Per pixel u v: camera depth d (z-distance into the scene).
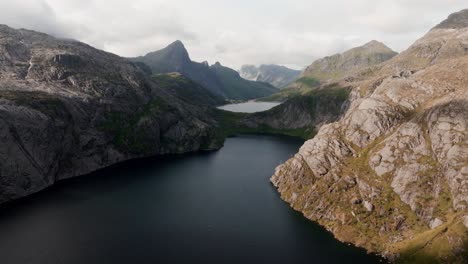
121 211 141.62
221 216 137.38
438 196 115.31
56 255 104.94
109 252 107.25
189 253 107.44
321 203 136.75
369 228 117.75
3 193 150.25
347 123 172.12
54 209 142.62
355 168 144.00
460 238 95.56
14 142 159.75
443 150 124.56
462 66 177.50
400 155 134.12
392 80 183.75
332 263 102.62
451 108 133.25
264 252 108.88
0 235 117.81
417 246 101.38
